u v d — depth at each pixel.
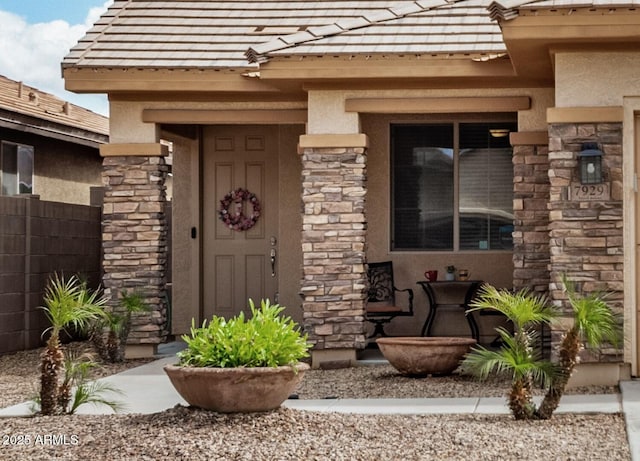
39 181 22.61
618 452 7.95
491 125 16.27
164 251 15.31
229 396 8.85
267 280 17.52
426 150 16.36
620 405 9.98
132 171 15.05
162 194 15.17
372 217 16.34
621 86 11.43
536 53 12.07
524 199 13.78
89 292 18.50
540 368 9.29
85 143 23.44
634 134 11.50
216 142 17.62
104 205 15.11
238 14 16.08
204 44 15.16
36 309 16.91
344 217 13.92
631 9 10.95
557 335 11.38
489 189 16.23
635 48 11.40
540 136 13.73
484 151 16.27
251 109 15.04
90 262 18.88
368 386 11.91
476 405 10.29
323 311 13.91
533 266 13.74
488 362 9.32
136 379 12.73
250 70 14.48
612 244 11.38
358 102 13.96
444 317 16.20
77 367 10.08
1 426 9.24
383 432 8.72
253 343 9.12
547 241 13.73
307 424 8.85
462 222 16.30
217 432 8.49
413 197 16.36
